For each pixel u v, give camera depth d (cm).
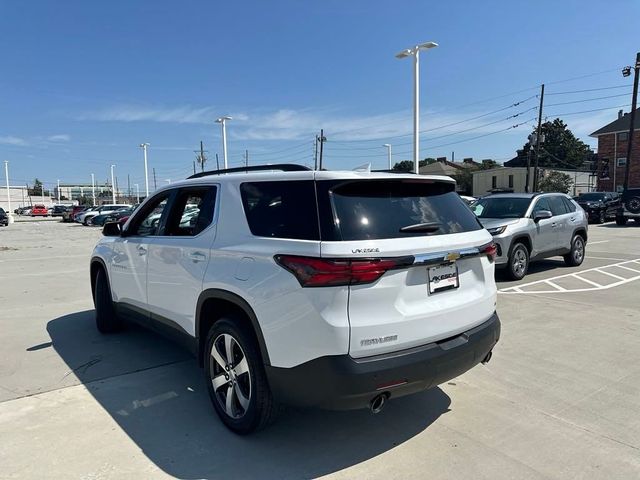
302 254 291
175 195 439
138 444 331
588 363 481
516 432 347
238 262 333
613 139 4662
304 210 306
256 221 335
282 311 297
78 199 12150
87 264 1284
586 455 316
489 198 1073
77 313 698
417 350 300
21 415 372
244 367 335
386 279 290
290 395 302
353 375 277
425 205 341
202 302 369
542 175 6006
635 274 998
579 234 1120
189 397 406
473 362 337
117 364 483
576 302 744
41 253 1597
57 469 300
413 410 383
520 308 706
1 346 541
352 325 279
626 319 641
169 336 438
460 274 337
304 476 295
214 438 340
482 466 305
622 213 2395
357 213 301
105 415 373
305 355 288
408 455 318
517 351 517
